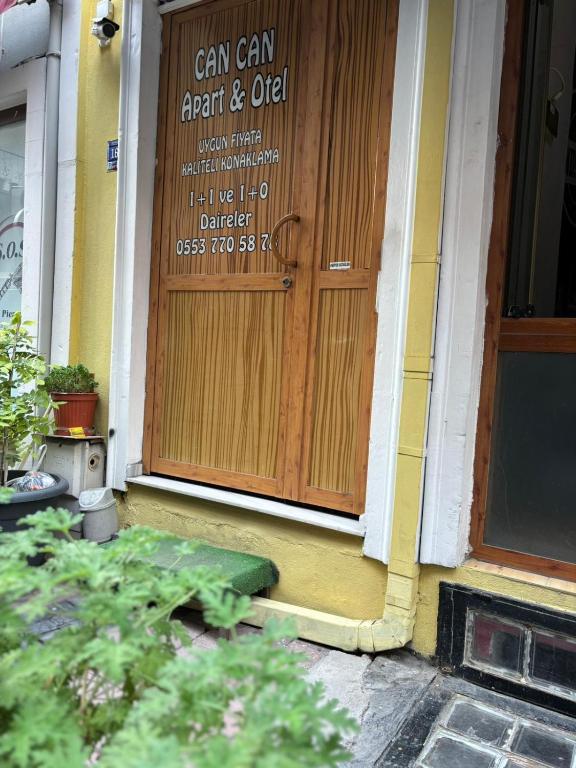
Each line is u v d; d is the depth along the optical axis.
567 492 2.58
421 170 2.70
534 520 2.65
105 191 3.96
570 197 2.92
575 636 2.42
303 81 3.21
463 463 2.65
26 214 4.30
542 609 2.47
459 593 2.66
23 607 1.28
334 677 2.61
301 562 3.11
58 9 4.13
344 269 3.07
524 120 2.77
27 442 4.02
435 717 2.37
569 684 2.45
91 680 1.42
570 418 2.58
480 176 2.59
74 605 1.97
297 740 1.10
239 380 3.48
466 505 2.71
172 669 1.16
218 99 3.56
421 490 2.70
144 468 3.88
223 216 3.54
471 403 2.66
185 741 1.12
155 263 3.83
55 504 3.70
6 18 4.60
